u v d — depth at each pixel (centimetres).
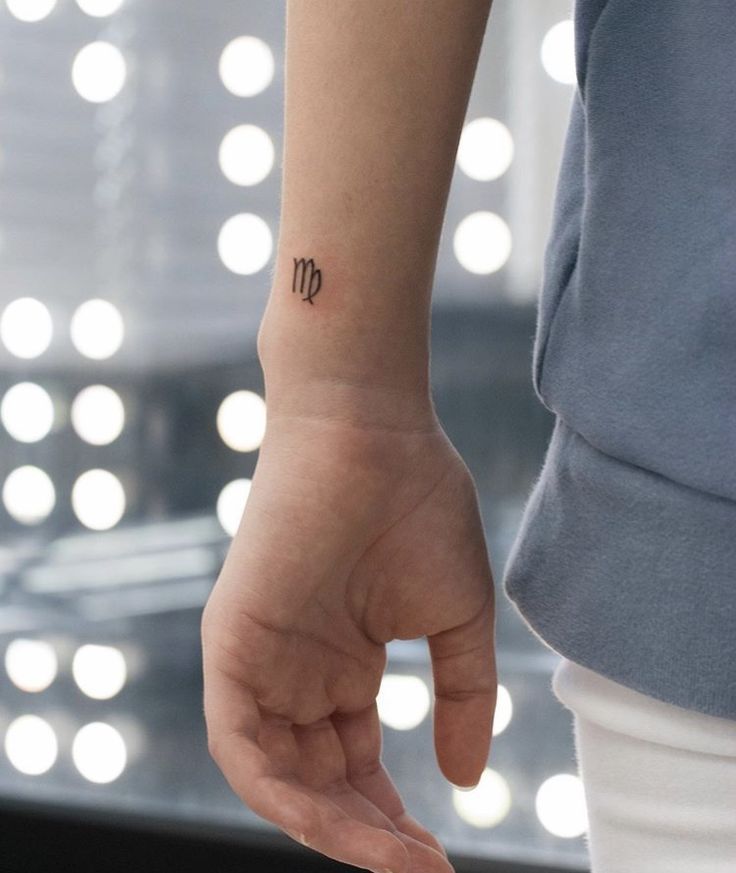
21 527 161
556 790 153
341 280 76
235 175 150
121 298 153
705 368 69
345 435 76
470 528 80
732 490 68
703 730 70
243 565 77
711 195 69
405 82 75
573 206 74
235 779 75
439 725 83
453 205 144
